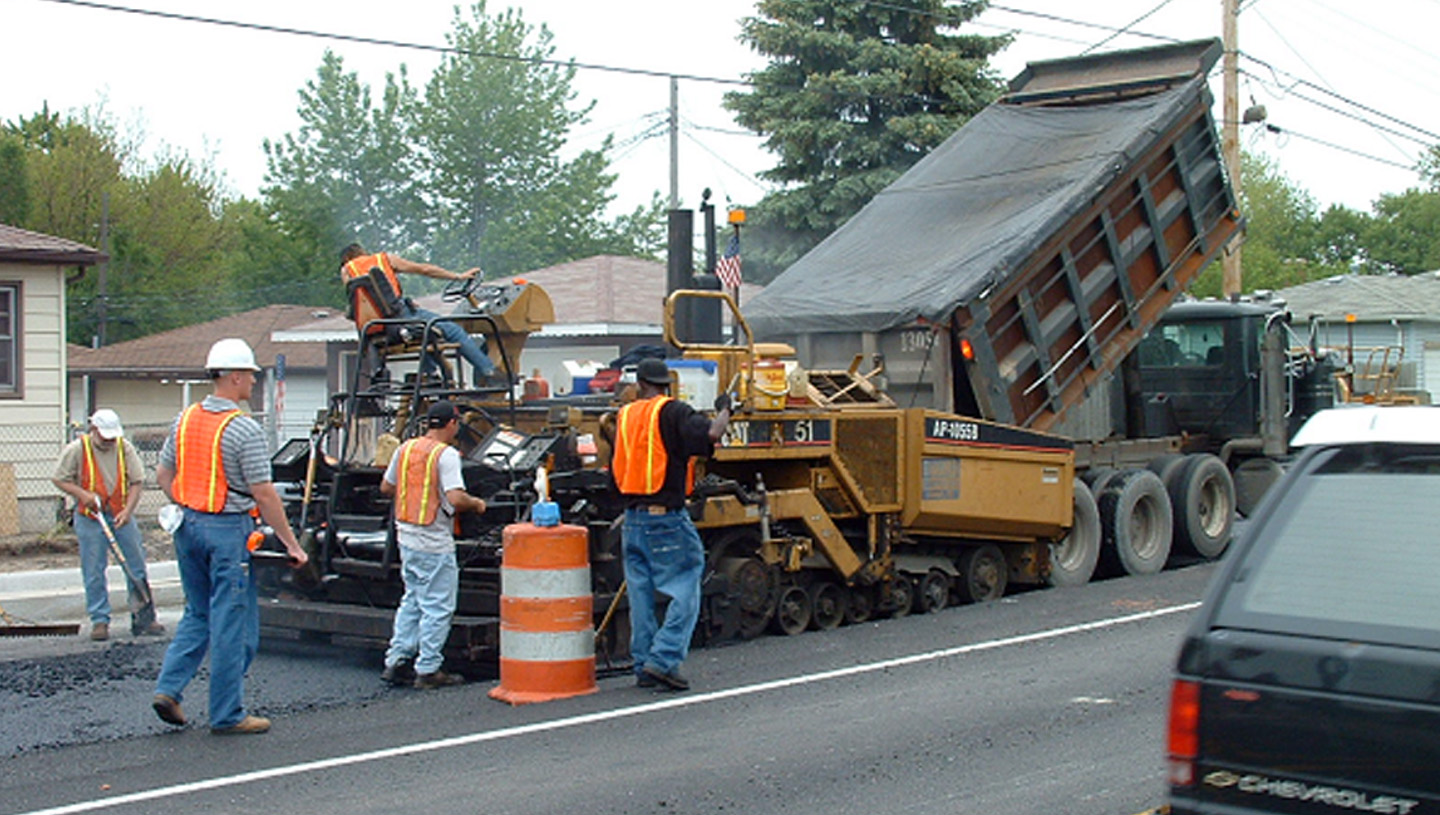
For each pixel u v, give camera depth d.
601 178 57.28
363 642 9.76
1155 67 14.55
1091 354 13.70
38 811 6.47
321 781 6.93
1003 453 12.47
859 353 12.93
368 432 10.84
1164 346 16.73
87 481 11.20
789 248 32.44
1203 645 4.29
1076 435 14.29
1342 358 23.70
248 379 8.06
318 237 54.25
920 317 12.16
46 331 19.61
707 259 13.37
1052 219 12.71
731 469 10.99
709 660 9.91
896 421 11.73
